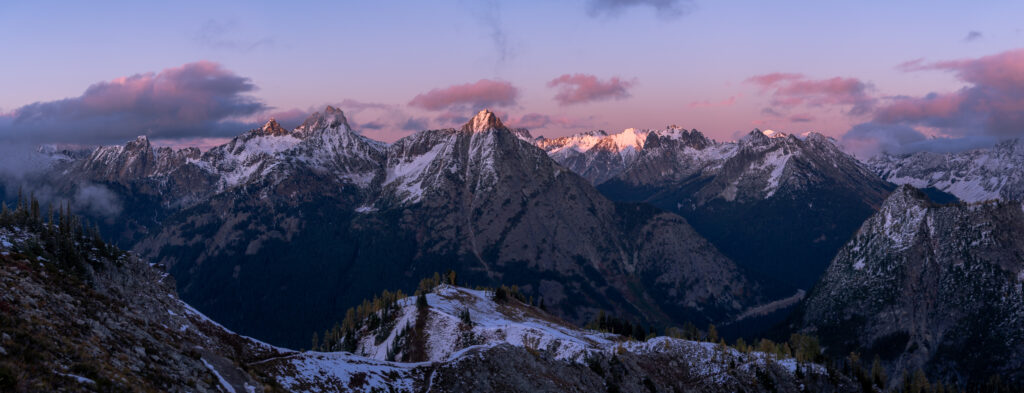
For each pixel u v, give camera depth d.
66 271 88.25
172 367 65.88
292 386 84.25
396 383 102.44
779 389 163.00
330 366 97.50
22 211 107.50
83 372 51.91
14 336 52.41
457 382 107.12
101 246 111.31
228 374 75.25
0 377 44.72
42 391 45.84
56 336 56.84
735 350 179.00
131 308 84.00
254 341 111.12
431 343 182.38
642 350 165.75
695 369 159.38
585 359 143.38
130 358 61.16
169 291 118.56
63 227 107.88
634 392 136.00
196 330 101.69
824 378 178.38
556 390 116.31
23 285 67.19
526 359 123.50
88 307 71.12
